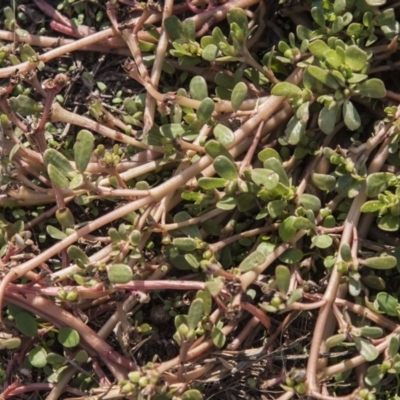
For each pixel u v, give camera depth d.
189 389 0.81
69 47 0.86
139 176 0.85
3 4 0.91
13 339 0.81
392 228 0.82
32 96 0.89
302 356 0.82
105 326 0.83
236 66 0.87
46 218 0.87
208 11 0.86
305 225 0.81
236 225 0.84
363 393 0.79
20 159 0.84
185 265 0.83
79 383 0.83
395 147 0.83
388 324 0.82
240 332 0.84
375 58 0.85
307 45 0.82
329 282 0.81
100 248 0.86
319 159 0.84
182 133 0.83
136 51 0.85
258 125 0.83
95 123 0.84
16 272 0.79
